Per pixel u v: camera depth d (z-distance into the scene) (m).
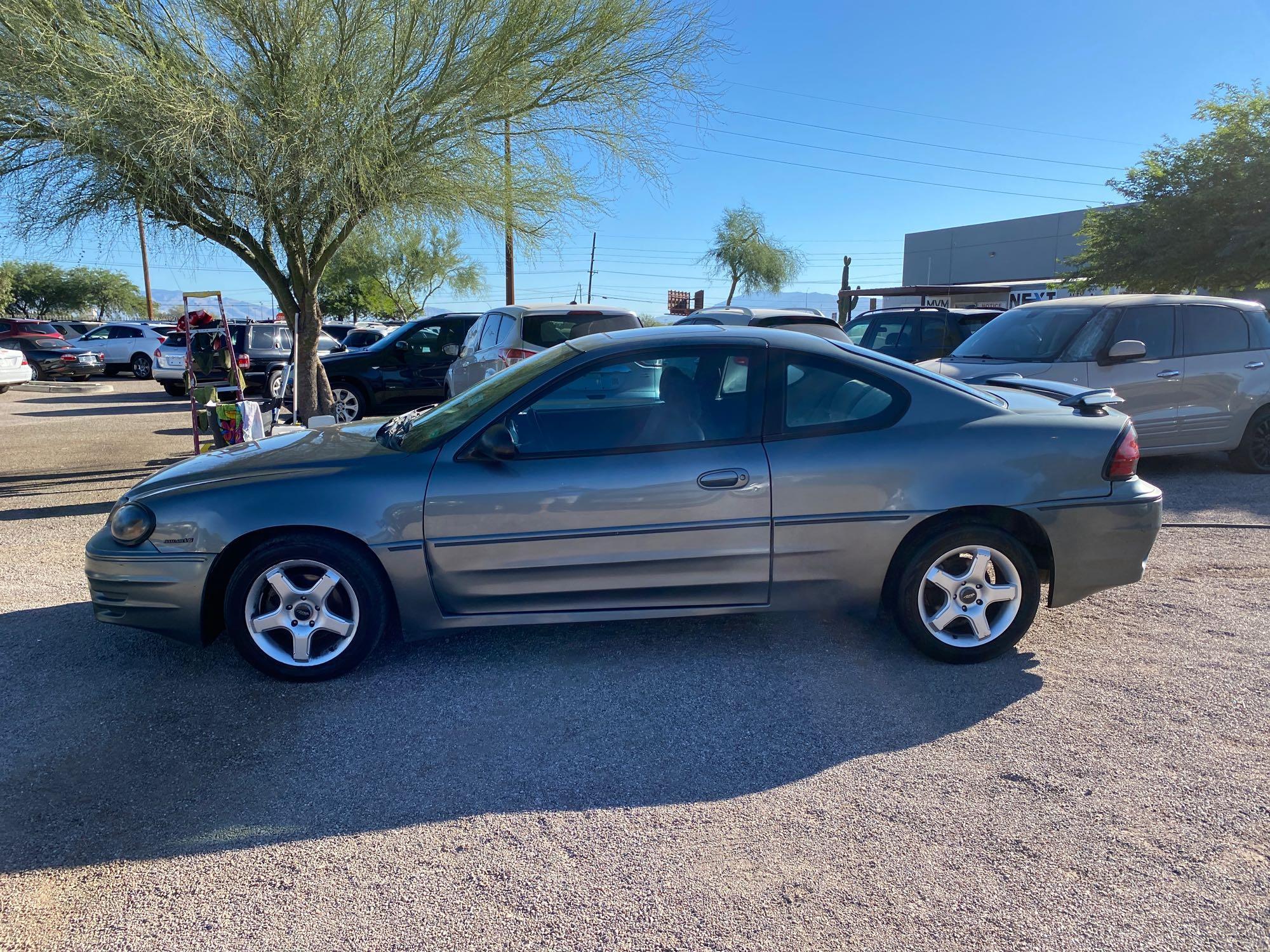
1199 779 3.15
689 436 4.02
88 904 2.55
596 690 3.91
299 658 3.95
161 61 7.86
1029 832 2.86
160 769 3.27
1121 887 2.59
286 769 3.28
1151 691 3.85
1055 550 4.10
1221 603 4.91
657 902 2.54
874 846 2.79
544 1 9.16
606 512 3.92
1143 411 7.86
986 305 36.62
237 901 2.56
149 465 9.92
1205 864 2.69
